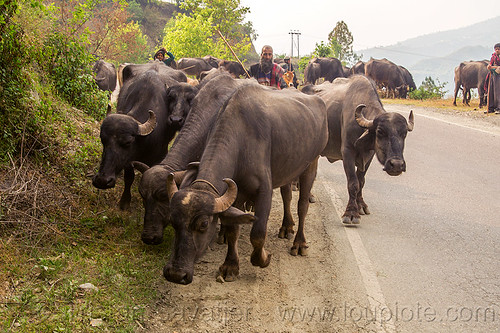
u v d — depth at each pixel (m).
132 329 4.22
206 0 36.31
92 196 6.83
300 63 45.81
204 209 4.19
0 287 4.50
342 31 60.50
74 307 4.44
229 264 5.32
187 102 7.07
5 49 6.57
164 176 5.19
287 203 6.69
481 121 18.33
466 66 24.48
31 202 5.88
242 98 5.22
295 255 6.15
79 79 9.92
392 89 35.34
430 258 6.09
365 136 7.36
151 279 5.14
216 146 4.75
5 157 6.32
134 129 6.16
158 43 63.84
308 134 6.09
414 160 11.92
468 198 8.74
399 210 8.12
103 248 5.76
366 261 5.98
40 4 6.82
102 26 24.59
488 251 6.31
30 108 7.13
